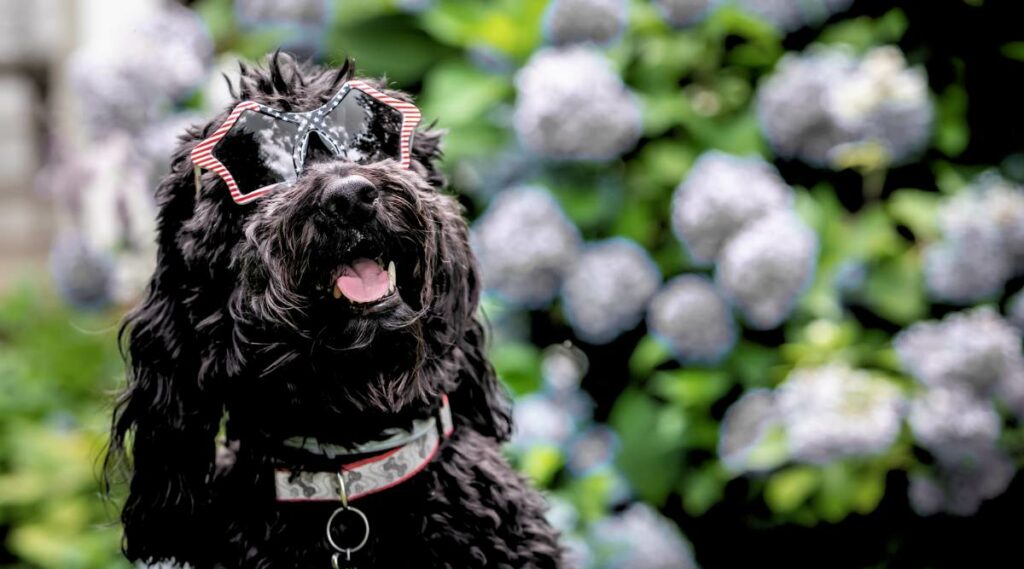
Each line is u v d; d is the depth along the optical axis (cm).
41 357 459
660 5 383
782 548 392
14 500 385
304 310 190
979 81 402
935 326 360
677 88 405
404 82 410
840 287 376
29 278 547
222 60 450
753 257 338
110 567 360
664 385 368
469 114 376
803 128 371
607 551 338
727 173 358
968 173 395
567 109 357
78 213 431
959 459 339
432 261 196
